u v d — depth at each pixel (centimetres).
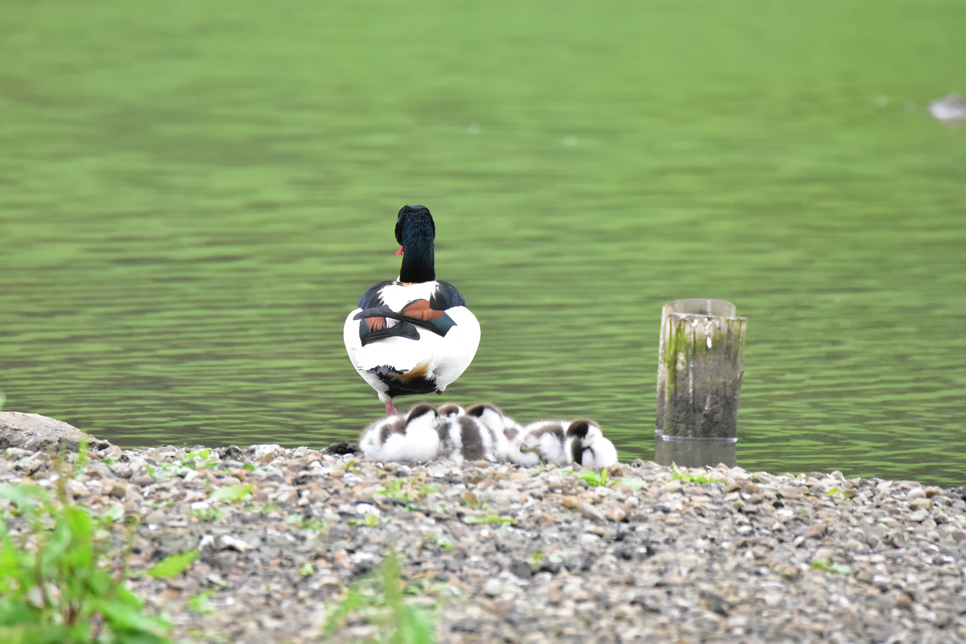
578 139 3894
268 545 784
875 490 1044
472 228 2678
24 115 3909
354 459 998
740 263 2403
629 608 707
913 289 2200
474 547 798
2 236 2434
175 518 815
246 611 691
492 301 2052
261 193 2986
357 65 5050
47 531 772
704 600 727
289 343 1741
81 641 595
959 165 3628
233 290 2070
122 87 4447
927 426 1409
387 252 2408
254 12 6066
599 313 1978
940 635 698
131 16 5828
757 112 4478
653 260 2412
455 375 1146
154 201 2850
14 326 1786
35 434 1024
